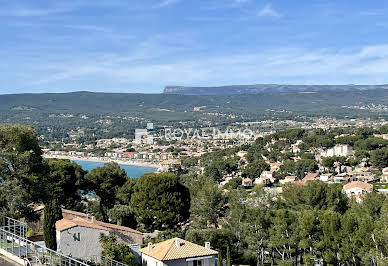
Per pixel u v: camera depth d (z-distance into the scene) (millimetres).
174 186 92812
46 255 36156
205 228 88000
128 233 74062
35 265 34469
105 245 63281
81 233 63094
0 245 38719
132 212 96938
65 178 95250
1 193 55312
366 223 62312
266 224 75375
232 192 97750
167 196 90562
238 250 80250
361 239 62188
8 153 56656
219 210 96438
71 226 62344
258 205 85750
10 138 57750
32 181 57250
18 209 58000
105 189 104625
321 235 68688
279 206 89875
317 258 68812
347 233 63938
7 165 56531
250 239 75688
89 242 63625
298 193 89688
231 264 70375
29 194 57344
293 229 71625
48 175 62406
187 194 96688
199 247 62250
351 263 67125
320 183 90000
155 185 91438
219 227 97250
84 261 57000
